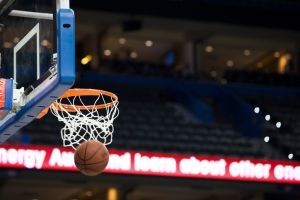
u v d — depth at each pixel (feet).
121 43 69.21
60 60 16.30
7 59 20.84
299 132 59.11
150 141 52.54
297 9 65.00
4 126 20.18
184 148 52.54
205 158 43.39
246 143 55.72
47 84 17.10
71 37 16.49
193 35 67.97
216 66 73.77
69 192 49.80
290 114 62.85
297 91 67.15
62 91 16.85
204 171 43.21
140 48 70.59
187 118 59.82
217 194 52.03
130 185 44.93
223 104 63.16
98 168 18.54
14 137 46.83
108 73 62.54
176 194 52.34
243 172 43.96
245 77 66.74
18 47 19.88
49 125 50.19
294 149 55.83
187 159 43.06
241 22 65.36
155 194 51.62
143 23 65.77
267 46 71.56
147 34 67.92
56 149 40.22
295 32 69.46
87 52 67.10
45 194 50.24
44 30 17.88
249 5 63.87
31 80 18.35
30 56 18.74
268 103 64.59
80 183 43.32
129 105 59.21
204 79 68.59
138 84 62.75
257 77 67.15
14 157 39.24
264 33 69.05
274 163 44.73
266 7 64.28
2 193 49.39
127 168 41.73
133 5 62.64
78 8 61.52
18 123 19.51
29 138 47.55
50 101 17.65
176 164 42.80
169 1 62.85
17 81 19.74
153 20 65.41
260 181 44.24
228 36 69.41
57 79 16.37
